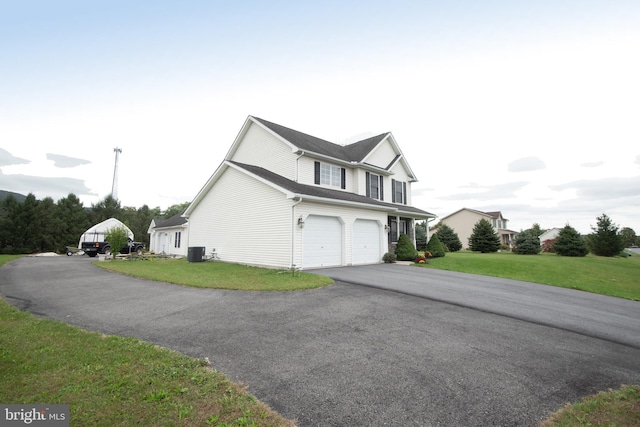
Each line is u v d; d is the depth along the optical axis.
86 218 43.47
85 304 6.95
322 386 3.35
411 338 4.97
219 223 16.44
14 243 36.16
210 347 4.45
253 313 6.24
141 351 4.17
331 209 13.70
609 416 2.96
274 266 12.85
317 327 5.41
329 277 10.44
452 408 2.99
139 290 8.46
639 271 17.27
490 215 48.00
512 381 3.63
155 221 32.38
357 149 20.72
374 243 16.22
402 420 2.76
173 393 3.10
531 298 8.77
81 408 2.80
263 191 13.72
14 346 4.31
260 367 3.80
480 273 14.12
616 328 6.12
